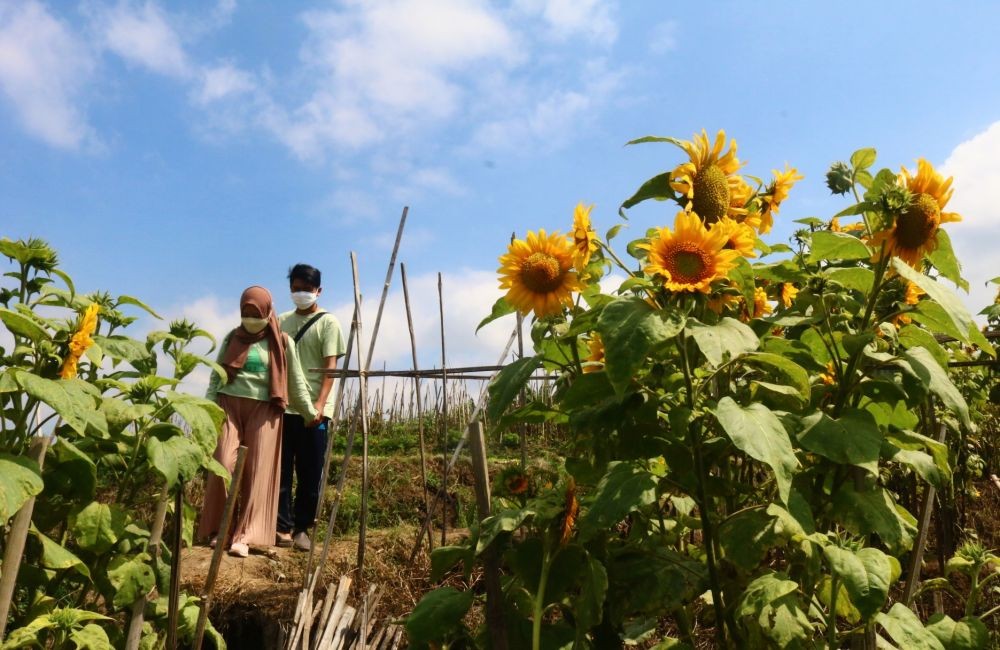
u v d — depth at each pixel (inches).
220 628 165.0
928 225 87.4
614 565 89.4
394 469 318.7
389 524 269.7
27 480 91.4
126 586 109.7
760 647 85.0
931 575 150.4
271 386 209.5
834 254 96.5
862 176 105.3
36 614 108.7
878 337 98.4
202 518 205.2
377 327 193.2
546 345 107.3
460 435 378.6
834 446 80.6
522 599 98.6
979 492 193.5
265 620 164.2
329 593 152.6
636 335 77.2
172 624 108.3
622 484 80.4
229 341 214.1
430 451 367.6
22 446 105.0
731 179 97.0
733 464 113.6
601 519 78.3
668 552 93.0
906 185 89.8
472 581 167.6
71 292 121.1
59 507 115.0
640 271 97.8
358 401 190.2
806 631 84.1
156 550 116.1
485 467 94.1
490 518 88.3
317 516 173.6
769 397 97.0
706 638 127.0
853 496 87.1
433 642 99.0
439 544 198.5
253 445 204.2
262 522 202.7
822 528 93.4
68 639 104.4
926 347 99.0
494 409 94.9
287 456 228.4
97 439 115.0
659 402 89.9
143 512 152.9
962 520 175.8
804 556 93.0
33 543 110.7
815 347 105.4
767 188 106.0
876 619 78.1
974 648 88.6
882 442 82.0
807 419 84.1
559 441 298.5
